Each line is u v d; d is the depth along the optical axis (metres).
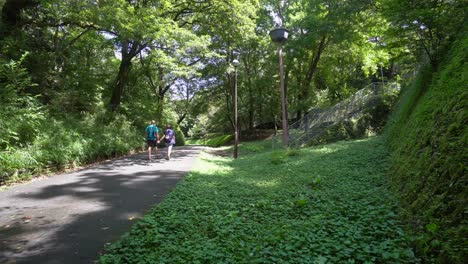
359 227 4.67
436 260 3.36
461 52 7.80
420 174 5.33
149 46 17.75
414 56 11.37
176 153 18.91
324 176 8.92
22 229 4.80
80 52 20.56
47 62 15.50
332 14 22.62
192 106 42.78
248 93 35.94
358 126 19.88
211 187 8.31
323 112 21.38
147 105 27.09
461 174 4.04
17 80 11.04
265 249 3.97
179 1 19.70
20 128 9.20
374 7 19.09
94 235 4.59
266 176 9.97
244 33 20.78
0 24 14.44
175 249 3.96
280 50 15.93
